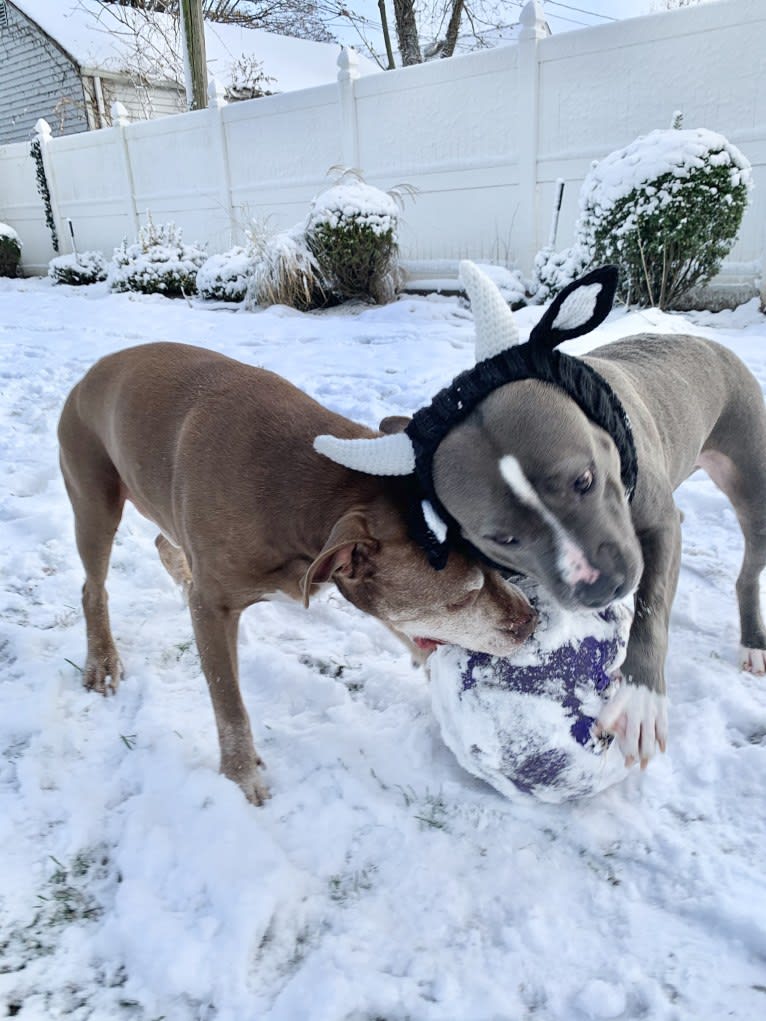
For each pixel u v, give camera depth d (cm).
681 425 272
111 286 1417
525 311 828
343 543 218
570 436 202
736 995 177
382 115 1155
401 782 251
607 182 825
